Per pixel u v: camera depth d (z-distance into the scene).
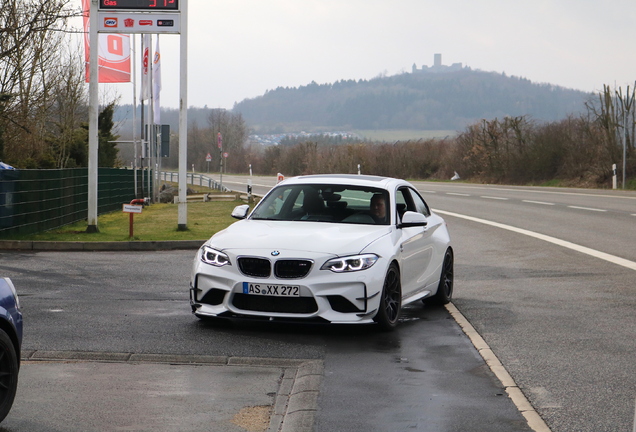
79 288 12.75
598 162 52.81
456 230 23.84
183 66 22.56
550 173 57.97
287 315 9.22
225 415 6.35
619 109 51.50
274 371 7.82
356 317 9.27
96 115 21.58
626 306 11.59
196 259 9.93
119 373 7.62
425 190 47.44
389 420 6.26
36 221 21.53
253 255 9.36
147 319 10.29
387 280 9.76
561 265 16.16
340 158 81.19
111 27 21.38
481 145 64.56
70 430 5.93
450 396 6.96
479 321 10.56
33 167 32.41
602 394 7.07
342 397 6.92
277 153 111.19
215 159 142.62
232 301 9.43
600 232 22.25
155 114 40.75
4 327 6.01
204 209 34.56
